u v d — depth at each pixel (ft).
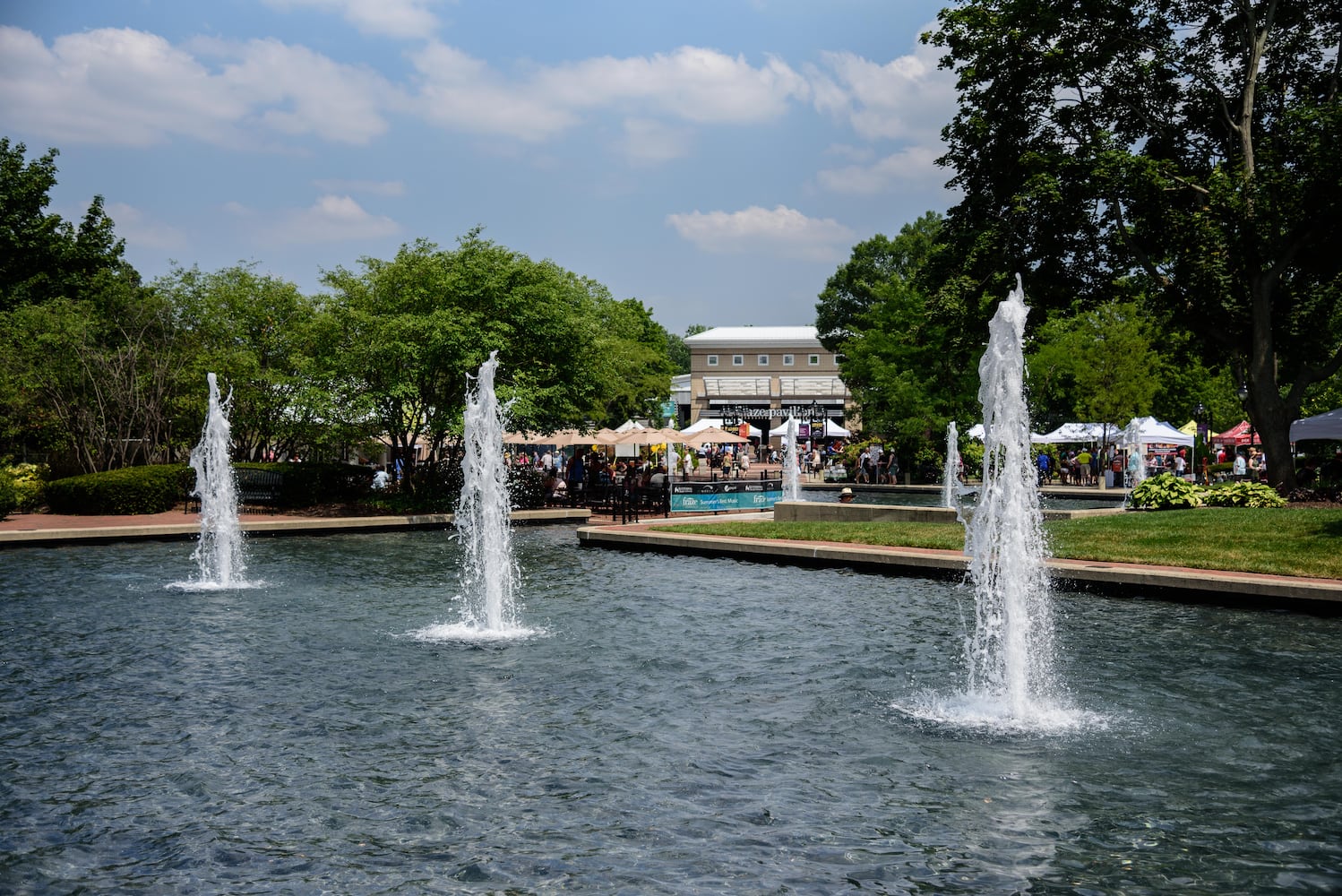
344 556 71.61
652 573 62.13
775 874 18.92
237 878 18.94
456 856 19.86
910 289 169.37
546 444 181.37
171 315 118.42
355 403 102.12
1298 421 89.20
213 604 50.29
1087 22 91.91
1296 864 19.38
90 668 35.96
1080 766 25.17
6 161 149.79
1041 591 52.21
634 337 233.76
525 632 42.70
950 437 132.87
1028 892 18.19
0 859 19.81
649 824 21.40
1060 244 94.89
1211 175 83.97
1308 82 92.68
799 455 202.39
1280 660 36.40
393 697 31.99
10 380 104.63
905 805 22.53
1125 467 155.94
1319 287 89.20
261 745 27.07
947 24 95.61
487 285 98.78
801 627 43.42
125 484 94.53
